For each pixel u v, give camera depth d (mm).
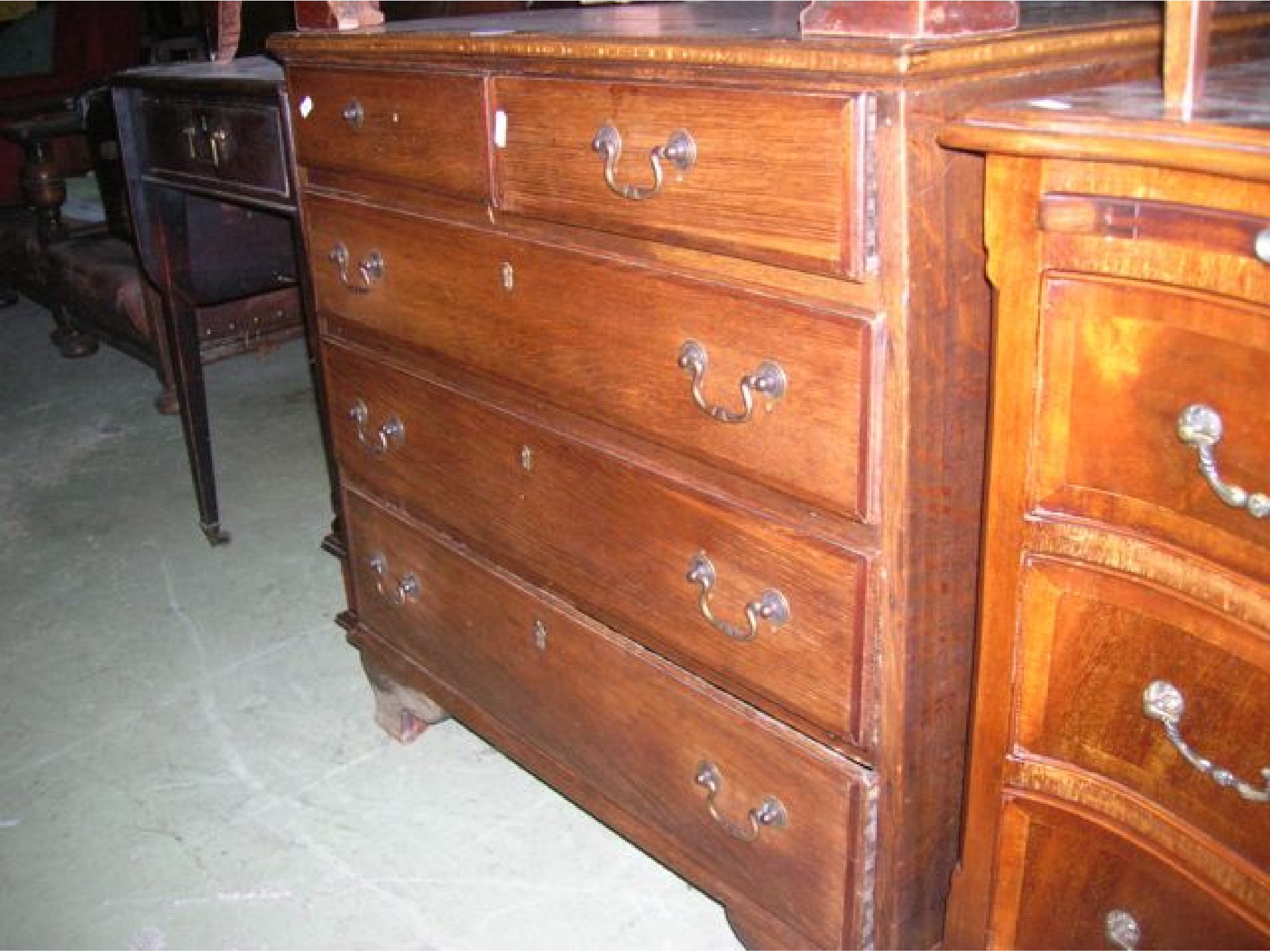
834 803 978
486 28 1146
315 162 1353
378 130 1225
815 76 786
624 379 1037
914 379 834
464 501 1317
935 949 1063
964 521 917
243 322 2936
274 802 1549
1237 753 775
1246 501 706
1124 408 766
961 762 1005
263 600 2068
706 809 1124
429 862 1434
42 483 2584
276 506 2438
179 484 2561
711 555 1021
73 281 3131
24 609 2053
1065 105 750
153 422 2938
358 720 1719
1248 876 790
